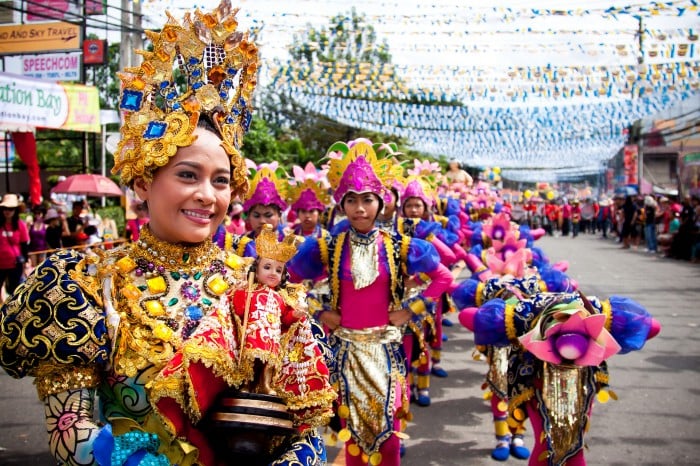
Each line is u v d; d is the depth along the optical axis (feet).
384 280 12.36
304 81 33.42
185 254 5.85
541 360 11.59
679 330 28.60
